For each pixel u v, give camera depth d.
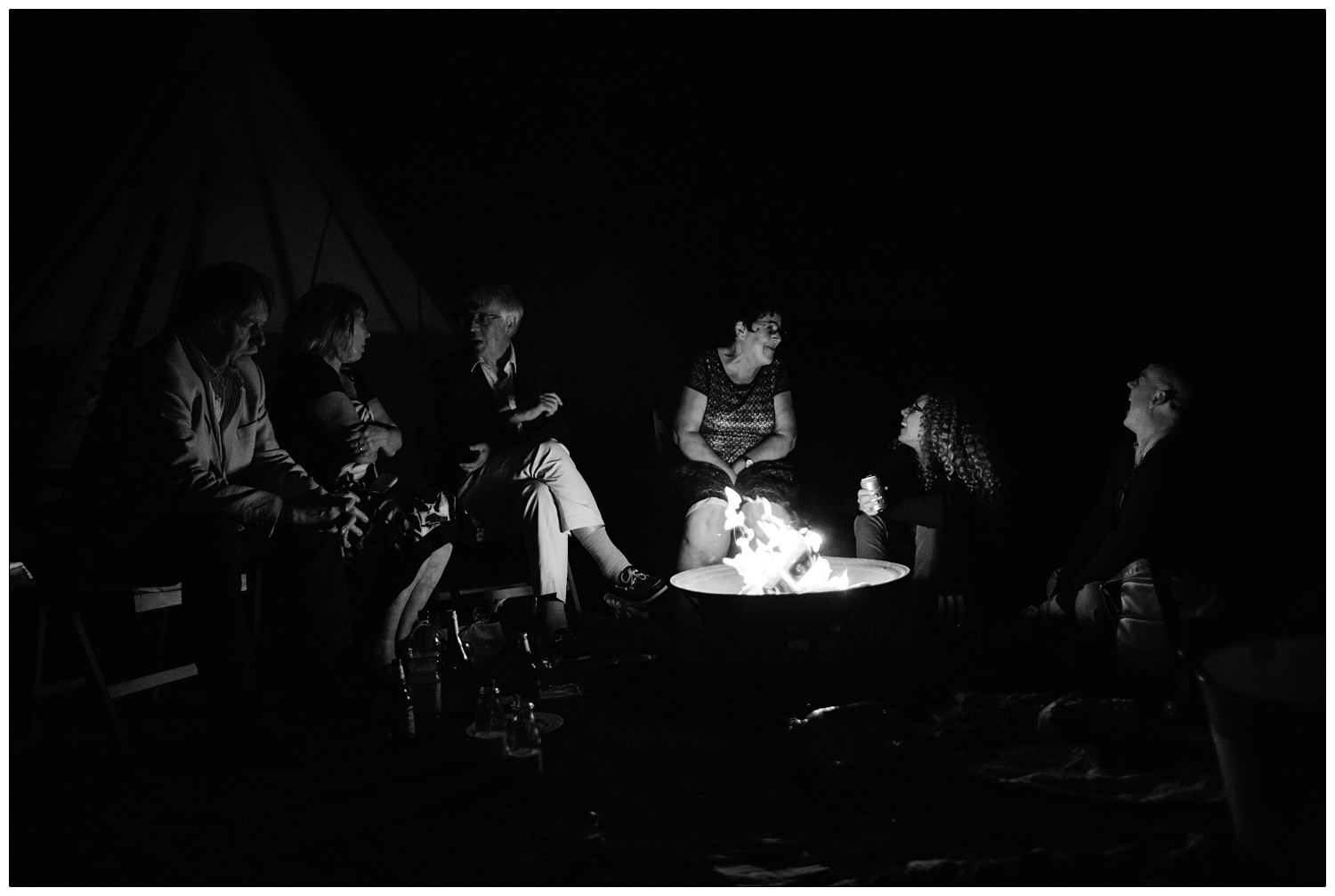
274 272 4.65
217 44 4.64
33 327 3.97
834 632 3.41
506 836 1.97
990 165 4.77
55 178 4.36
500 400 3.83
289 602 2.73
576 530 3.58
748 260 5.06
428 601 3.58
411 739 2.50
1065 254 4.66
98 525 2.46
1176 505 2.71
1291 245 4.29
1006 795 2.09
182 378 2.52
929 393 3.63
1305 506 3.65
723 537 3.75
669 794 2.18
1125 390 4.55
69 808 2.12
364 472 3.12
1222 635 2.64
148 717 2.77
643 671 3.20
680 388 4.03
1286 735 1.58
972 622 3.52
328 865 1.85
